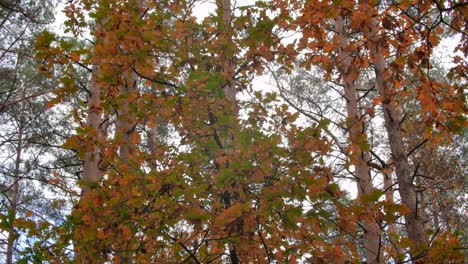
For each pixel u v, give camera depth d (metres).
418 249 2.76
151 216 2.61
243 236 2.62
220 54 3.14
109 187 2.79
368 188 4.68
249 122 3.23
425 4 3.21
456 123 3.47
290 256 2.82
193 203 2.74
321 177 2.57
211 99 2.94
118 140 3.12
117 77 3.09
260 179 2.69
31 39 8.48
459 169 9.00
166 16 3.10
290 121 3.16
